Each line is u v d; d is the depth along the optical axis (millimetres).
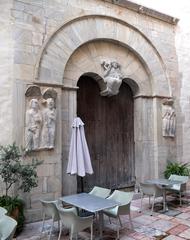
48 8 6281
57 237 4789
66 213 4008
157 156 8078
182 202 7078
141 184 6270
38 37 6098
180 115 8820
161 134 8266
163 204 6430
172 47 8711
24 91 5832
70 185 6504
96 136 7746
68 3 6590
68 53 6543
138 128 8109
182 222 5492
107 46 7449
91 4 6965
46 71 6164
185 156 8812
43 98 6055
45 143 5961
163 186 6383
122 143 8219
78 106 7461
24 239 4719
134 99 8336
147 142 8086
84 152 5785
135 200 7270
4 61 5758
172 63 8672
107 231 5004
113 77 7383
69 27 6590
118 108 8227
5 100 5711
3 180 5246
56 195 6082
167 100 8328
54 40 6332
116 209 4734
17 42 5836
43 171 5949
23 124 5777
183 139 8836
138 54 7859
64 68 6473
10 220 3314
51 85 6191
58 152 6191
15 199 5145
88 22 6914
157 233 4891
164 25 8531
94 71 7199
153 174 8094
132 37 7734
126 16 7633
